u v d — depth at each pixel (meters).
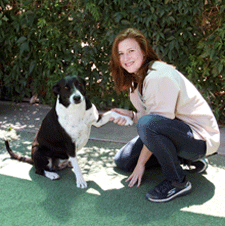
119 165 2.60
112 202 2.12
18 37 4.18
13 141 3.29
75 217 1.96
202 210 2.00
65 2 3.74
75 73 3.85
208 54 3.33
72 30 3.86
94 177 2.50
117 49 2.16
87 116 2.39
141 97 2.21
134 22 3.52
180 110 2.09
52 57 4.01
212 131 2.15
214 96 3.66
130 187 2.32
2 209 2.05
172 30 3.46
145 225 1.85
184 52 3.62
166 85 1.94
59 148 2.49
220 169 2.60
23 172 2.59
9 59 4.45
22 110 4.38
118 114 2.43
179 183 2.12
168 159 2.06
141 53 2.12
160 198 2.10
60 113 2.31
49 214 1.99
